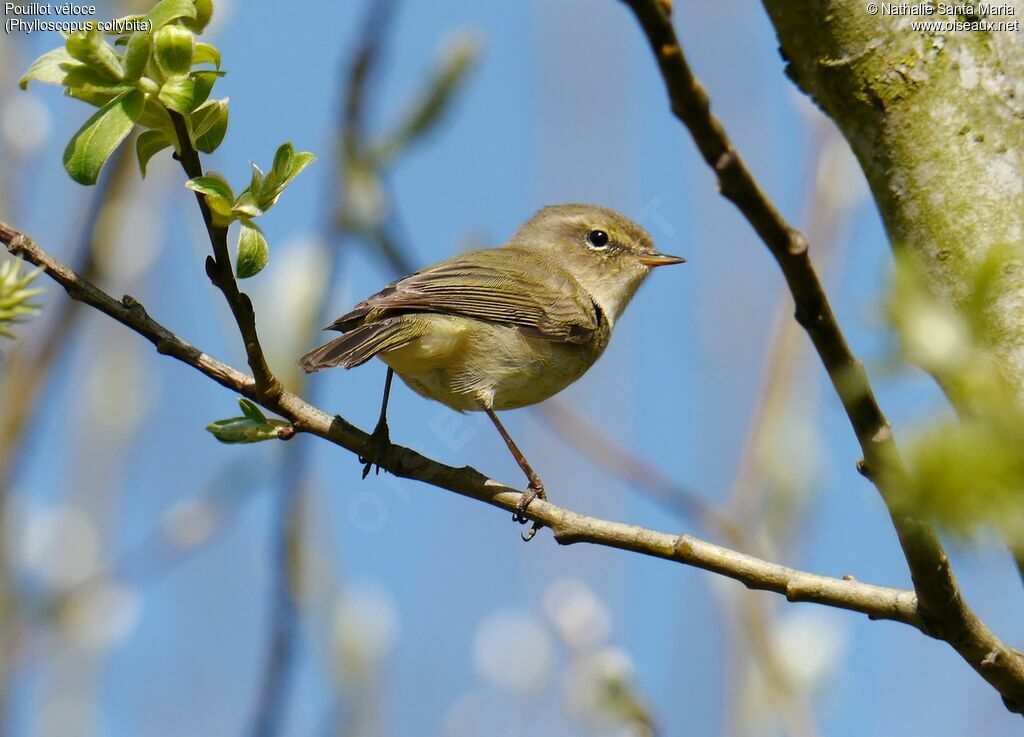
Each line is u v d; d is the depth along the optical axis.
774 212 4.27
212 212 6.54
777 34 6.47
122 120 5.99
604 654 10.15
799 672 11.20
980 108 5.84
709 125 4.04
